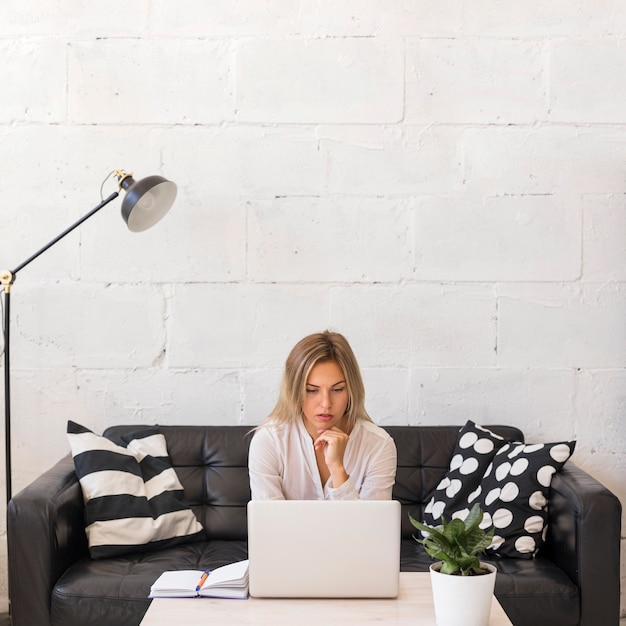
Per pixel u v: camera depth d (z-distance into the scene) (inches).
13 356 131.6
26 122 130.8
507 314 132.0
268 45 130.6
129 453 117.5
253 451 103.0
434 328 132.0
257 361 132.1
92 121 130.9
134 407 132.2
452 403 132.3
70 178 131.2
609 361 132.0
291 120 131.0
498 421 132.4
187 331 131.8
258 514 78.2
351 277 131.7
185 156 131.2
